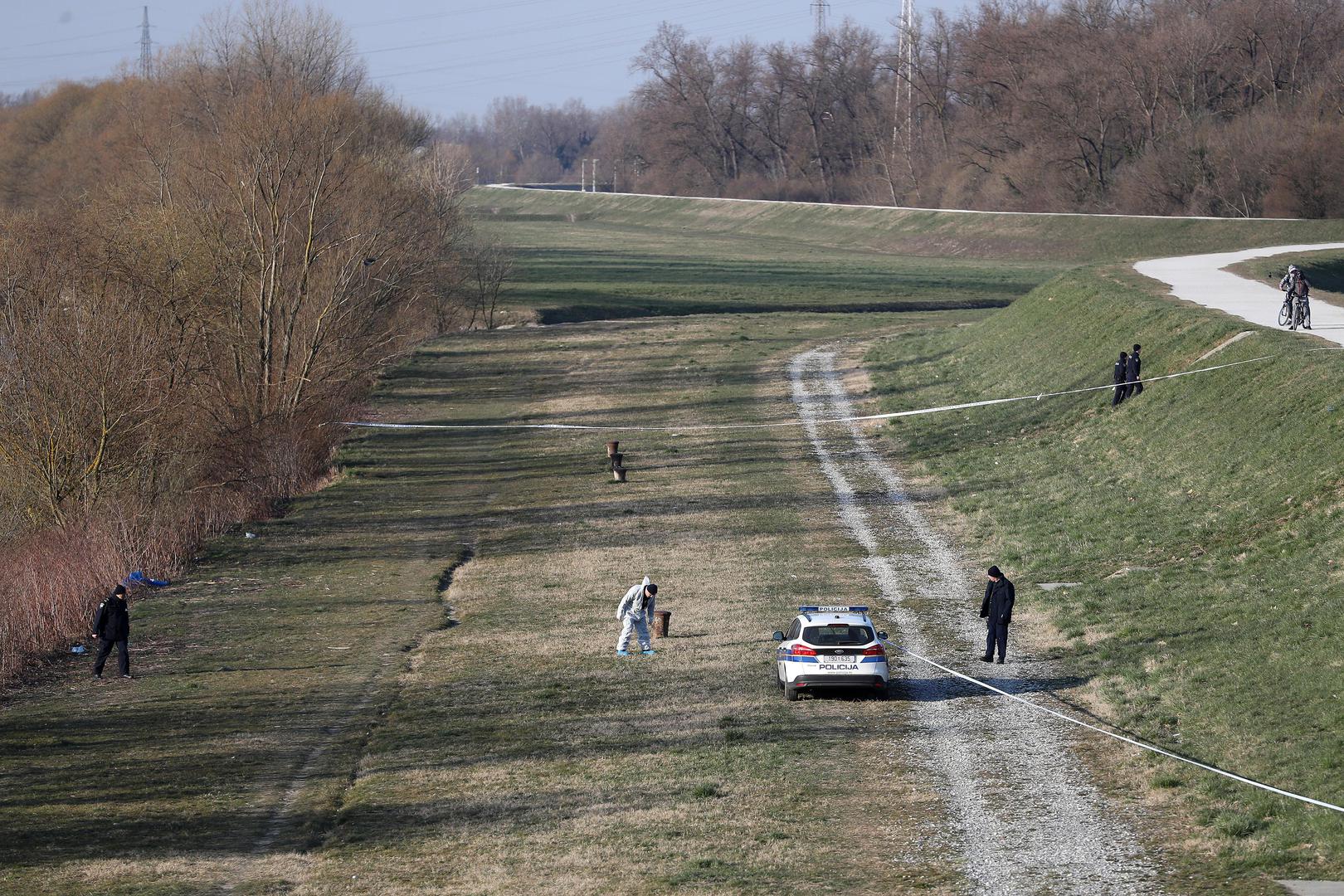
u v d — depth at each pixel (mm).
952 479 135125
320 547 124875
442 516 136125
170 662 89062
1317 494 92312
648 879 50250
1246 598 81750
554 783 62719
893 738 67750
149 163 176125
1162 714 67312
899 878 49844
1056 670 78500
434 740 70438
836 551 113188
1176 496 107688
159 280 151875
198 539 127875
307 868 53406
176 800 62438
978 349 190875
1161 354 143125
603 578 108375
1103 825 54500
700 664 82938
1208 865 49156
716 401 188000
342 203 177875
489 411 193375
